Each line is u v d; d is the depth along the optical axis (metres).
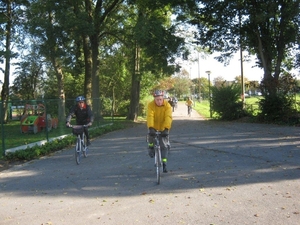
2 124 10.77
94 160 10.24
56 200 6.18
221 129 18.38
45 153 11.77
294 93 21.86
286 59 26.48
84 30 21.33
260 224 4.64
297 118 20.38
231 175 7.53
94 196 6.34
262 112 22.36
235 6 23.19
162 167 7.62
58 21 21.67
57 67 31.22
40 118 14.77
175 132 17.56
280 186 6.47
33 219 5.23
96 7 26.11
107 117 25.16
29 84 46.22
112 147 12.94
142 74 29.34
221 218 4.93
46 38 21.97
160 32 22.11
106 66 39.34
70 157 11.01
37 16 24.09
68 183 7.44
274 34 24.12
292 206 5.31
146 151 11.51
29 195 6.60
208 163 8.97
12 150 11.23
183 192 6.34
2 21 26.00
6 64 30.55
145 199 6.00
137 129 20.97
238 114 26.06
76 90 44.88
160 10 27.53
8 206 5.95
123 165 9.22
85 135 10.73
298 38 22.73
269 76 23.19
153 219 5.00
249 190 6.29
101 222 4.97
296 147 11.02
